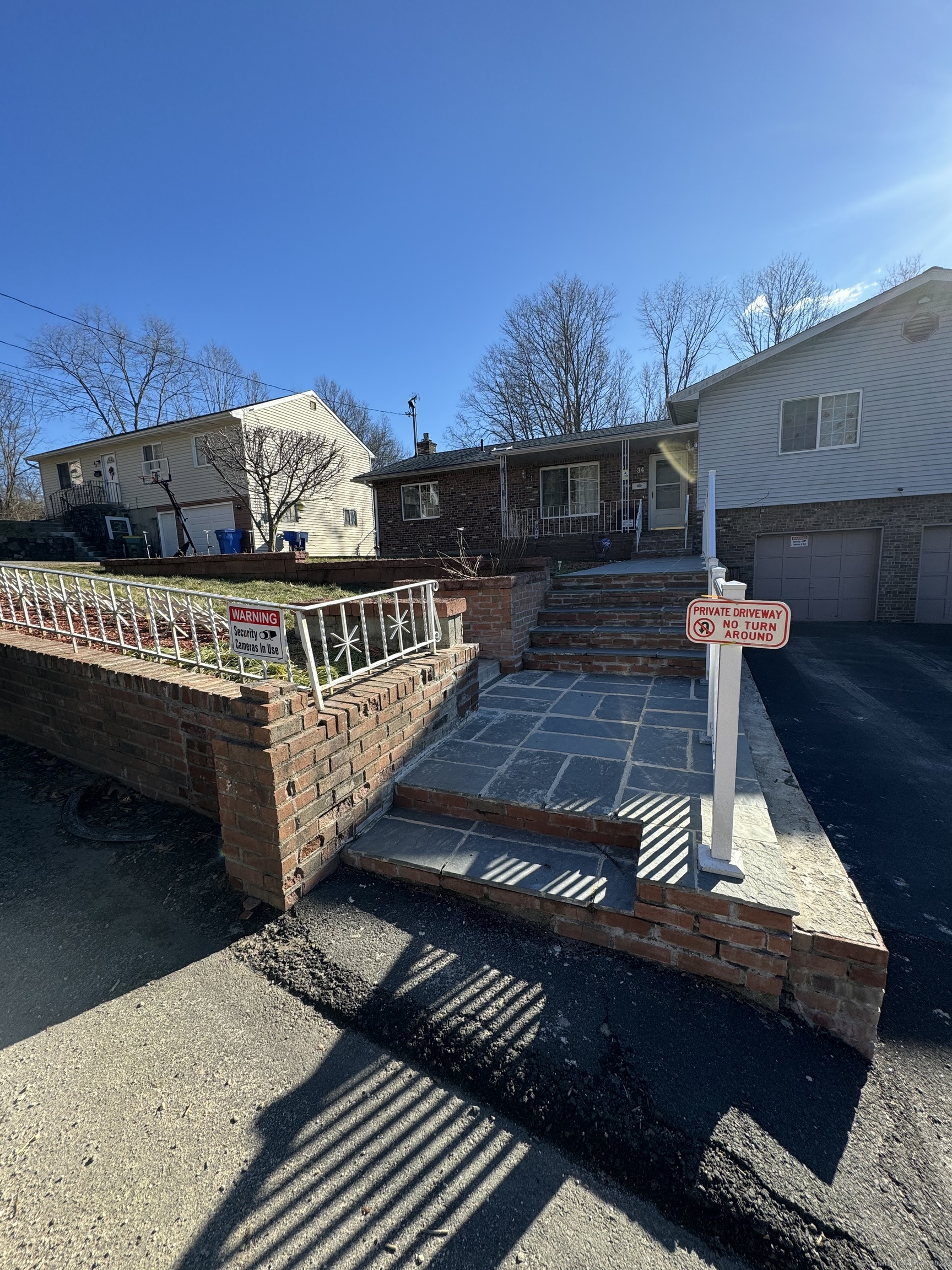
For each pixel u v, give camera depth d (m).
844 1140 1.53
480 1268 1.28
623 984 2.04
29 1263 1.31
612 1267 1.29
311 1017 1.98
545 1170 1.50
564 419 27.11
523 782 3.01
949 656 7.94
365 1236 1.35
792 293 25.50
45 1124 1.64
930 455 10.14
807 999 1.91
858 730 4.97
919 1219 1.35
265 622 2.64
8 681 4.13
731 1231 1.35
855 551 11.01
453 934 2.30
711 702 3.35
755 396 11.21
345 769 2.73
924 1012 2.00
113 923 2.48
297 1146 1.57
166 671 3.27
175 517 18.27
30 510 27.39
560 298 26.39
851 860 2.98
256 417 17.88
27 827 3.20
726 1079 1.70
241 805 2.47
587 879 2.35
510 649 5.40
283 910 2.46
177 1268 1.30
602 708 4.25
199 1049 1.88
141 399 30.05
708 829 2.31
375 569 6.93
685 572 6.75
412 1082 1.75
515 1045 1.81
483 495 15.52
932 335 9.91
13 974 2.22
